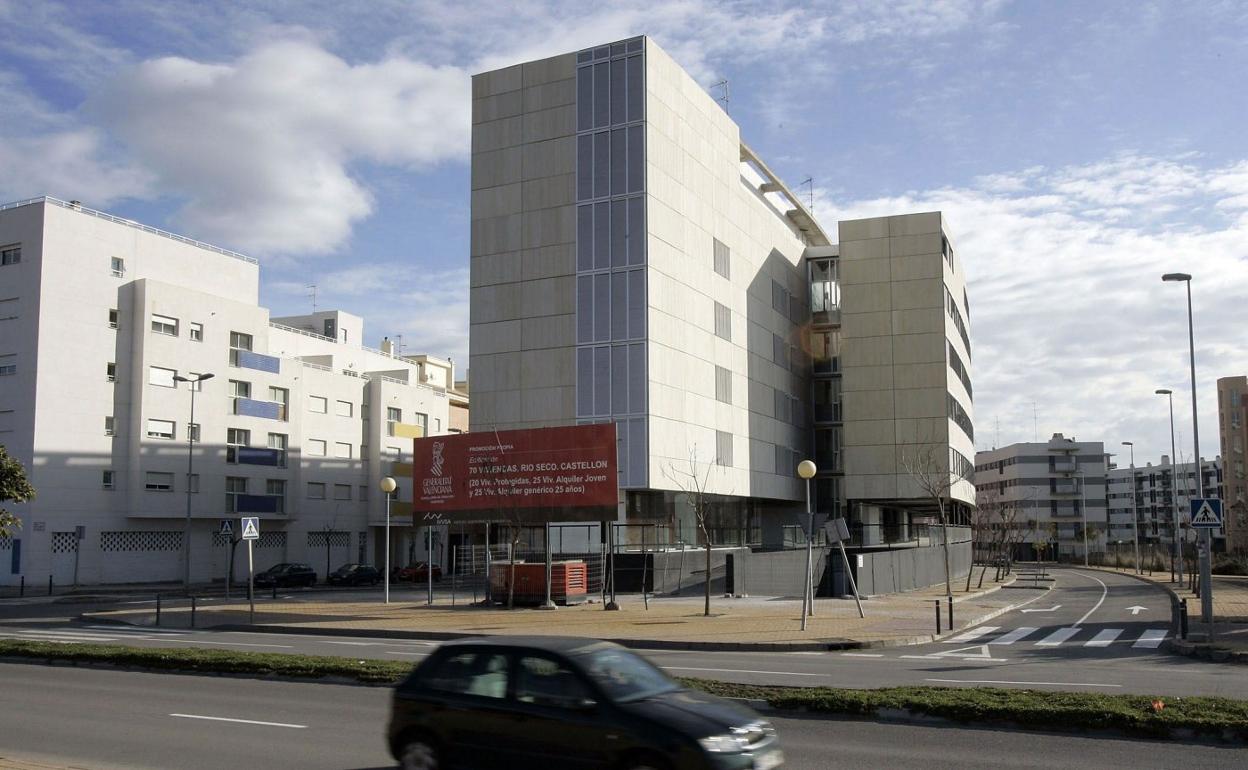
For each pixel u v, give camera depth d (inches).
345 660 714.8
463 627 1087.6
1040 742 454.0
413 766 366.3
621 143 1967.3
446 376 4146.2
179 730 491.5
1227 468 4554.6
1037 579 2293.3
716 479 2135.8
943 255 2503.7
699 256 2132.1
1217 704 501.4
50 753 438.0
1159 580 2410.2
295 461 2600.9
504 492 1409.9
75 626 1198.9
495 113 2096.5
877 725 497.4
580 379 1940.2
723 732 331.0
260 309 2522.1
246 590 2018.9
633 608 1358.3
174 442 2252.7
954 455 2546.8
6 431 2016.5
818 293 2834.6
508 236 2048.5
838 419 2783.0
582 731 336.5
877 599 1563.7
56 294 2044.8
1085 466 5487.2
